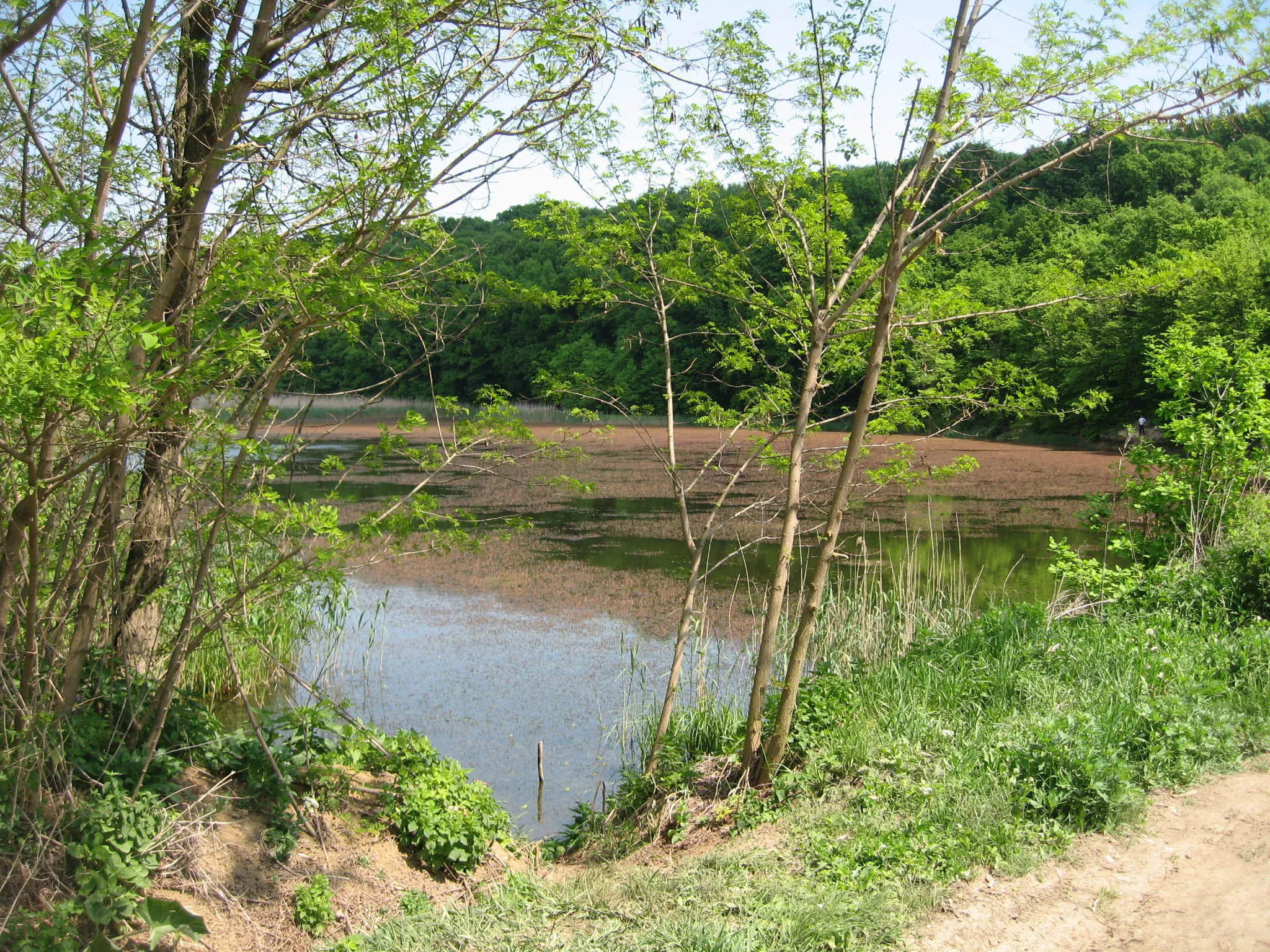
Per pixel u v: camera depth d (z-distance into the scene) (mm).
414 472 25234
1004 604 9055
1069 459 29641
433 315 5809
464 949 4559
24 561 4723
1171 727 5824
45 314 3629
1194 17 5637
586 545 16328
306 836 5234
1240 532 9000
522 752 7918
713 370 8086
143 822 4527
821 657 8875
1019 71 5996
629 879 5254
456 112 4969
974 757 5730
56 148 4941
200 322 4367
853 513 19281
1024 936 4133
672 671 7047
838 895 4520
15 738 4539
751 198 7332
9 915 4000
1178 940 3994
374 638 11172
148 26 4230
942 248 6113
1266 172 39312
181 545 5918
